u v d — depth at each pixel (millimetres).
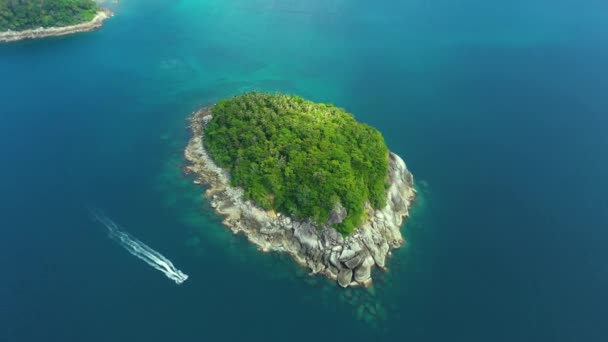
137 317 118000
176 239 139750
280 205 139625
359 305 123875
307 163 141375
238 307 121812
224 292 125438
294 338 115438
